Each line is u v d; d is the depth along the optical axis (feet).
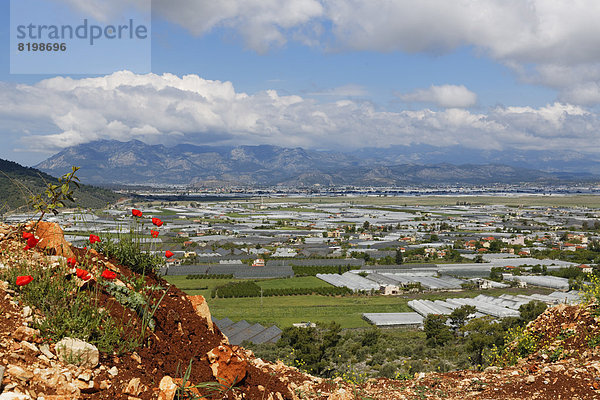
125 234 26.25
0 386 14.38
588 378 30.73
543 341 42.42
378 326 225.97
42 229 23.47
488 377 36.29
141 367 18.80
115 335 18.92
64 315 18.31
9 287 19.08
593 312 40.60
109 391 16.78
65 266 20.93
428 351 141.38
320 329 173.78
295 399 24.77
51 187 23.18
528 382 32.37
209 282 337.11
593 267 386.32
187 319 23.39
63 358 16.90
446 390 34.60
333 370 111.24
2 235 22.53
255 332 195.00
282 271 383.86
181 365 20.38
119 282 22.29
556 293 297.12
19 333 16.76
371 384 36.99
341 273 387.75
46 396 15.12
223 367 21.22
